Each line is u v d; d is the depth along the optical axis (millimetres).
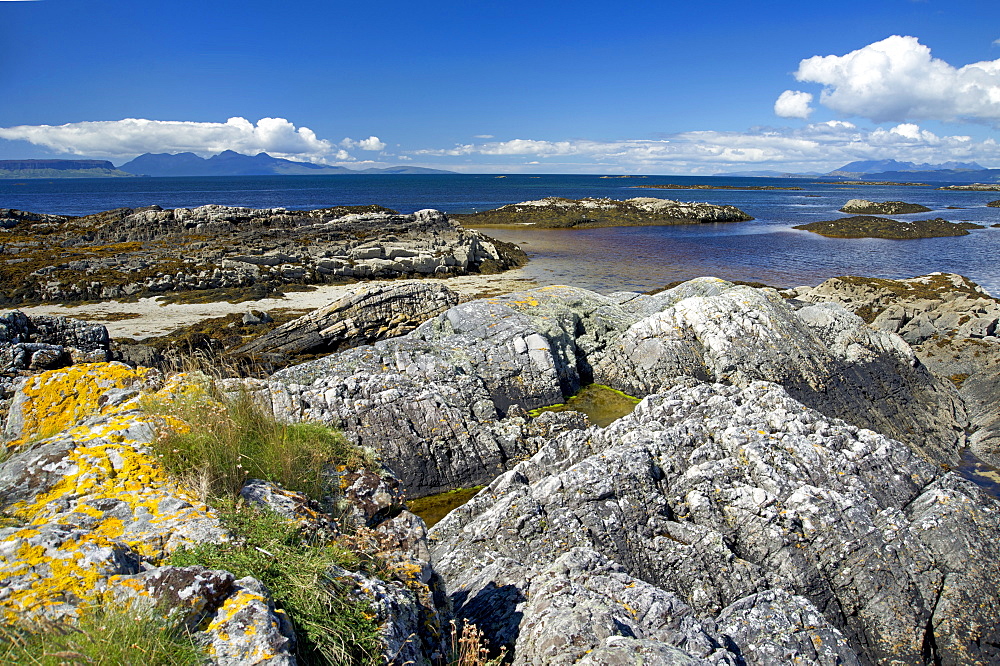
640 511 9047
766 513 8969
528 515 8859
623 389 19156
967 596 8195
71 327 16656
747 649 6660
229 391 7090
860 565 8453
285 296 35188
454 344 18062
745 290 20750
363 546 5199
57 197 156250
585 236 70062
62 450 4996
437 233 49750
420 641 4648
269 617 3605
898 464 10109
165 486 4805
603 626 5477
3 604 3324
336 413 13477
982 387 19328
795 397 17719
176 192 184250
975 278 43562
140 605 3445
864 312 26938
